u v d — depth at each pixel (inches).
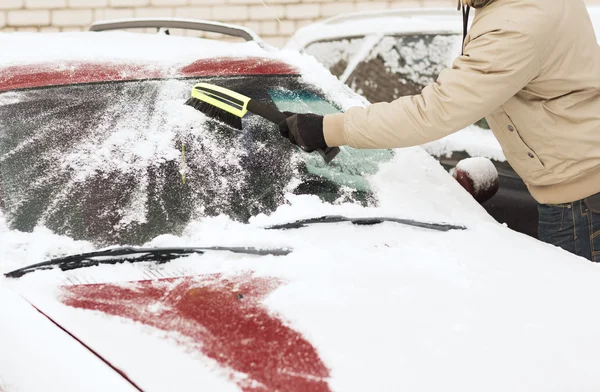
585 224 84.7
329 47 175.3
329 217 74.0
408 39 167.6
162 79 84.4
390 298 60.7
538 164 82.0
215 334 54.5
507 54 71.0
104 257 64.4
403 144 73.8
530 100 78.5
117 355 52.7
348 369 51.5
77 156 73.4
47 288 60.0
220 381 50.1
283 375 50.7
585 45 75.7
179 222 70.1
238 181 75.6
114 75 83.3
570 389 52.4
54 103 77.9
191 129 78.9
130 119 78.0
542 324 59.4
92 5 234.7
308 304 58.6
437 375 51.9
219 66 89.6
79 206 69.6
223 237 68.9
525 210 145.8
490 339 56.5
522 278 67.7
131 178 72.9
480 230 78.6
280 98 86.7
